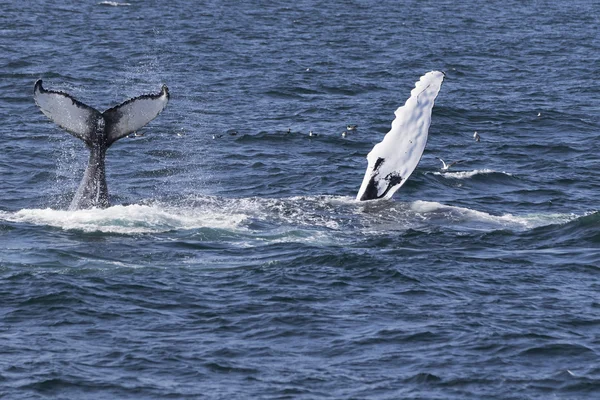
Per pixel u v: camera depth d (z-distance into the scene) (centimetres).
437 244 9575
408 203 10531
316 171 13412
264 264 8950
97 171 9994
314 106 19112
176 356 7162
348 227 9906
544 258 9312
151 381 6794
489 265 9094
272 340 7462
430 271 8881
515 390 6744
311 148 15212
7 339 7381
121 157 14175
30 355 7125
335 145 15488
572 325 7800
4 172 12912
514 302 8250
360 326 7731
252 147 15150
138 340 7419
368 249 9362
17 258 8906
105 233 9538
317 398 6588
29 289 8250
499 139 16338
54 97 9625
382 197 10550
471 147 15612
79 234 9506
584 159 14762
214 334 7556
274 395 6619
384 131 16750
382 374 6956
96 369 6950
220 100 19575
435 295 8375
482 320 7856
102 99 19825
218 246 9350
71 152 14325
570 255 9400
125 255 9056
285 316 7862
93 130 9781
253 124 17100
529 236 9900
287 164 13912
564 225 10138
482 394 6681
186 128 16562
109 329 7600
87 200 10044
